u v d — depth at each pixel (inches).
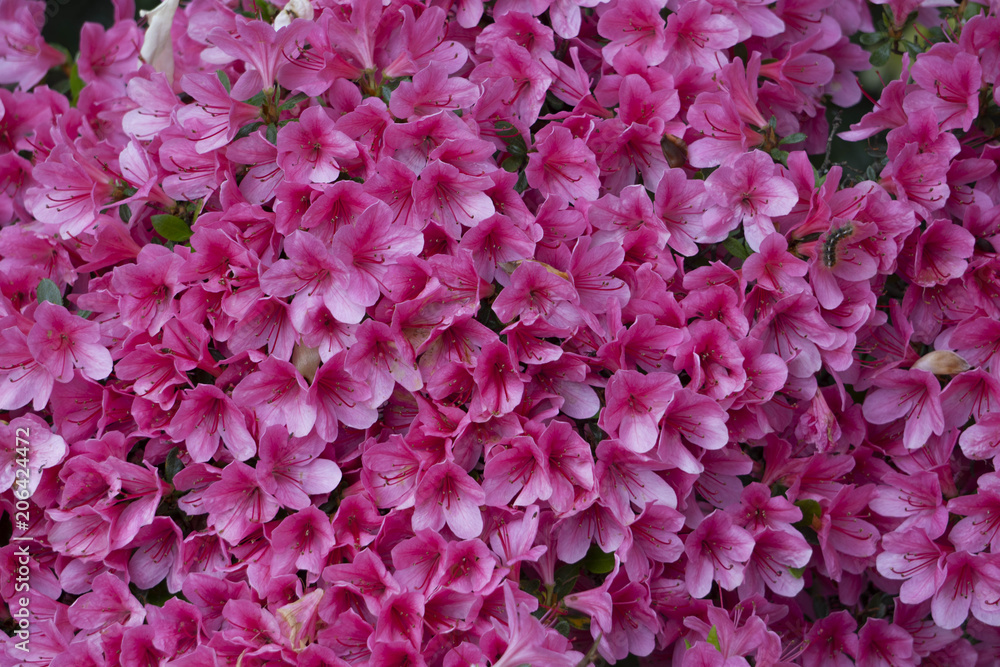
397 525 49.7
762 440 51.4
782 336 51.0
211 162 50.8
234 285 49.8
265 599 49.6
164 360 50.3
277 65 50.5
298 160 49.9
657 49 51.8
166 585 50.6
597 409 50.1
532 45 52.0
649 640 50.4
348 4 51.4
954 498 50.8
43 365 50.1
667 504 49.7
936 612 50.6
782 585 50.7
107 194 52.2
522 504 49.3
